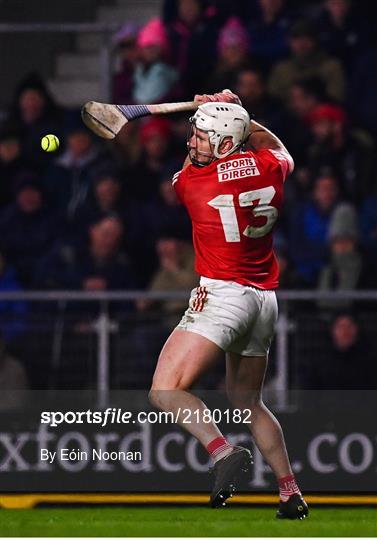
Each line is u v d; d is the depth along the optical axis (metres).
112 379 28.17
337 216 35.44
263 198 18.86
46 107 39.28
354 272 33.16
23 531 18.39
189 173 19.02
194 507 25.95
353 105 40.03
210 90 39.72
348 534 17.92
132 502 26.36
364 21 41.41
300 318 27.98
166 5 41.47
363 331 27.95
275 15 41.62
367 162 37.72
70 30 40.06
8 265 35.88
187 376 18.44
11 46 45.16
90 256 34.84
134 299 28.75
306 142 38.25
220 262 18.78
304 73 39.94
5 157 38.41
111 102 40.69
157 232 35.50
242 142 19.06
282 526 19.03
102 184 36.31
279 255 33.12
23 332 28.30
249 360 19.48
